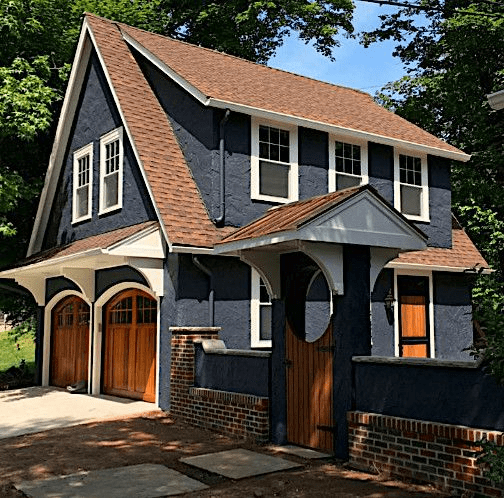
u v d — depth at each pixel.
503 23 19.50
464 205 20.31
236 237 8.57
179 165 12.53
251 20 23.23
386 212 8.10
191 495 6.38
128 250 11.05
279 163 13.09
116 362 13.62
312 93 16.17
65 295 15.91
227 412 9.35
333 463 7.53
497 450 4.88
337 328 7.81
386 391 7.17
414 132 16.11
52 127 18.45
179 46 15.66
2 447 8.80
